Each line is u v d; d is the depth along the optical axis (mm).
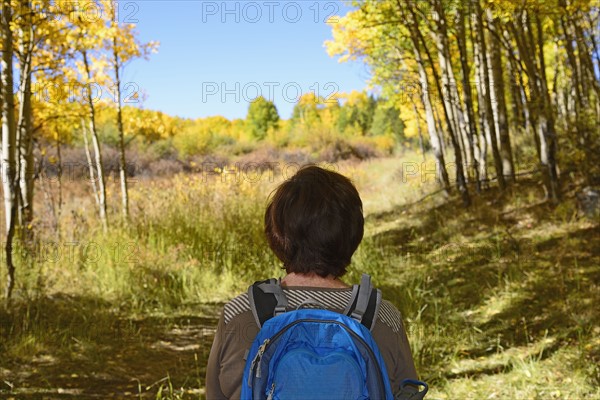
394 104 20703
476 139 14414
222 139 42875
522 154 15992
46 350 5762
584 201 10156
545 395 4750
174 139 32625
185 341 6520
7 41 7430
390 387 1570
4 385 4949
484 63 13172
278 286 1701
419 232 11781
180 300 7930
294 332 1561
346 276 8461
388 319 1714
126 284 7949
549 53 19359
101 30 10250
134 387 5191
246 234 10172
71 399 4824
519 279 7770
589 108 11164
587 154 10781
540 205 11281
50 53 9484
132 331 6621
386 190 18469
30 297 6809
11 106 7547
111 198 13227
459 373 5395
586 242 8789
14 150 7348
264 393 1521
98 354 5844
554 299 6996
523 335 6215
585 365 5191
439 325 6586
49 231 9297
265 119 54844
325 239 1733
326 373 1487
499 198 12516
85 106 11203
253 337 1643
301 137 41500
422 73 16125
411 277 8500
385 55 17797
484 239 9977
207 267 9023
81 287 7742
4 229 9508
